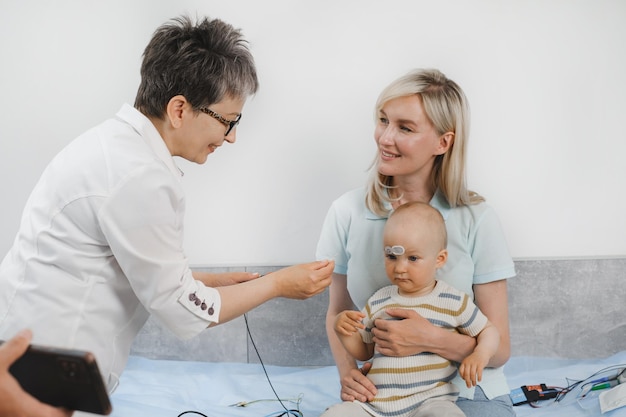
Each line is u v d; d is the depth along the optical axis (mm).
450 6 2338
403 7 2357
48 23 2541
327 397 2277
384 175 1913
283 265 2541
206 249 2574
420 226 1732
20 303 1413
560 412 2020
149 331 2619
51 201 1404
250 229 2543
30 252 1429
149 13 2498
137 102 1521
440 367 1739
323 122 2449
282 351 2553
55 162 1452
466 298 1771
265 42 2438
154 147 1473
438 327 1713
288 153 2484
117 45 2523
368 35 2387
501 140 2377
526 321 2422
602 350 2408
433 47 2363
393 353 1721
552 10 2303
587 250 2393
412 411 1702
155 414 2125
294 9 2410
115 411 2143
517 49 2330
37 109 2586
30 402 953
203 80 1444
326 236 2029
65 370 946
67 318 1407
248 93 1534
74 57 2547
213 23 1505
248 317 2555
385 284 1938
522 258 2406
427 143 1798
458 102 1797
